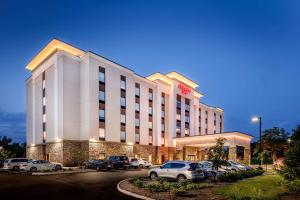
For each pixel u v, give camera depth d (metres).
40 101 41.22
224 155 18.69
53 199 11.73
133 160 34.31
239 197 10.40
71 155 35.50
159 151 49.62
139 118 46.16
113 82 40.94
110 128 39.44
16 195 12.74
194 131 62.34
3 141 49.44
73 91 37.31
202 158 53.91
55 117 36.25
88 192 13.59
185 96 57.75
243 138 42.66
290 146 11.69
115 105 40.84
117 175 23.25
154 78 52.50
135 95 45.84
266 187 13.21
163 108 52.38
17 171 27.70
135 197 12.09
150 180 17.80
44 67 40.75
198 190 13.20
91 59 37.66
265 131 45.03
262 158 32.81
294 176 11.12
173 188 12.79
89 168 30.50
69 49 39.38
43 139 39.44
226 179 17.59
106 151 38.12
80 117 37.59
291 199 10.08
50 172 25.31
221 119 80.56
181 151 49.59
